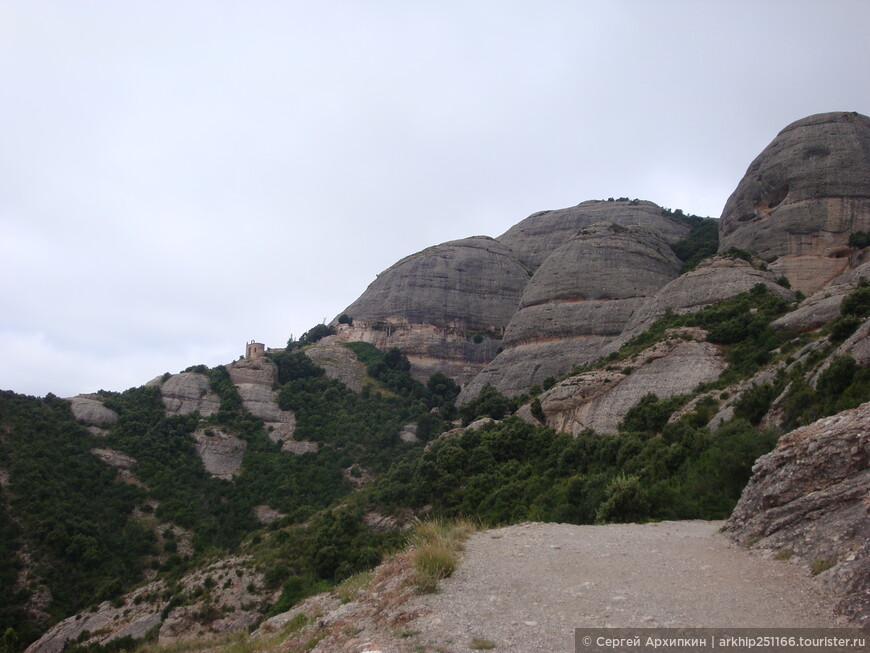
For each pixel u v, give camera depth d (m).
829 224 80.50
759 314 58.81
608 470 41.06
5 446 65.31
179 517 65.25
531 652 9.79
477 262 129.00
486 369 95.44
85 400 82.88
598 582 13.44
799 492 16.14
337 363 107.81
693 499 28.75
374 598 14.50
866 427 15.52
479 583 13.77
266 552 51.53
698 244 107.31
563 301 94.19
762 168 91.25
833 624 10.34
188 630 42.66
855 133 86.44
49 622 48.56
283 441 83.75
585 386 59.81
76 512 60.88
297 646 13.62
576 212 139.00
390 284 127.75
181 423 81.81
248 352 106.38
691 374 54.75
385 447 82.06
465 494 49.00
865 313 43.56
